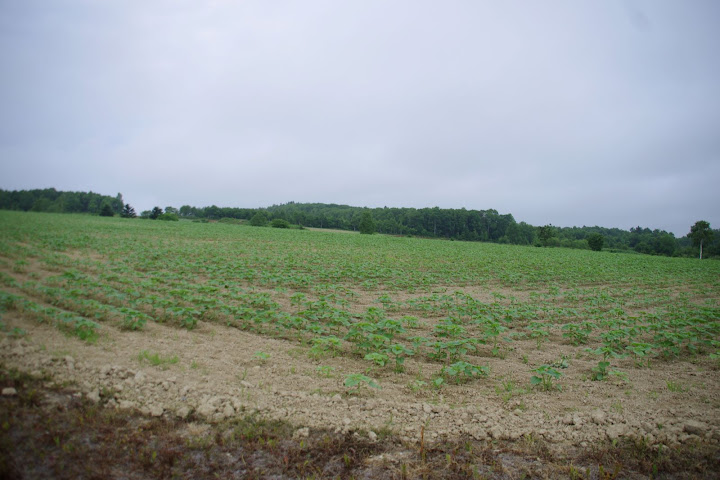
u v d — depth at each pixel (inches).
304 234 2469.2
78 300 358.9
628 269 1322.6
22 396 206.1
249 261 920.3
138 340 314.0
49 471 169.3
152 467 182.4
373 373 305.1
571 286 874.1
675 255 3176.7
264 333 383.2
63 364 243.8
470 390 282.0
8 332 271.6
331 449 206.1
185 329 369.7
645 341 428.1
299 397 249.1
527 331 461.1
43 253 586.9
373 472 193.2
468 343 337.4
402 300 608.4
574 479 195.6
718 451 218.7
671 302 711.7
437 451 210.7
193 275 669.3
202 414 221.8
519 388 290.8
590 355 376.8
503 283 860.6
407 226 4173.2
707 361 370.0
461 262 1253.1
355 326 369.4
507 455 211.0
